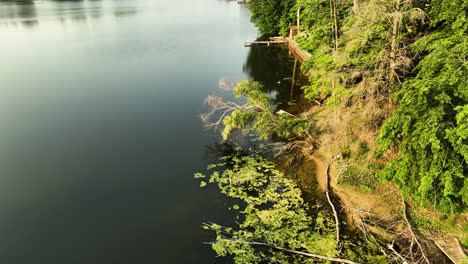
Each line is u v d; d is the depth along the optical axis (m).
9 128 25.11
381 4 16.44
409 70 17.64
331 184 17.67
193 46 52.25
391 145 15.64
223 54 47.25
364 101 18.06
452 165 11.77
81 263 13.84
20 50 49.25
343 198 16.61
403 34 17.19
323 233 14.47
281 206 16.22
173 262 13.77
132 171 19.89
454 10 14.83
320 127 20.88
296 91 31.69
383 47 17.03
